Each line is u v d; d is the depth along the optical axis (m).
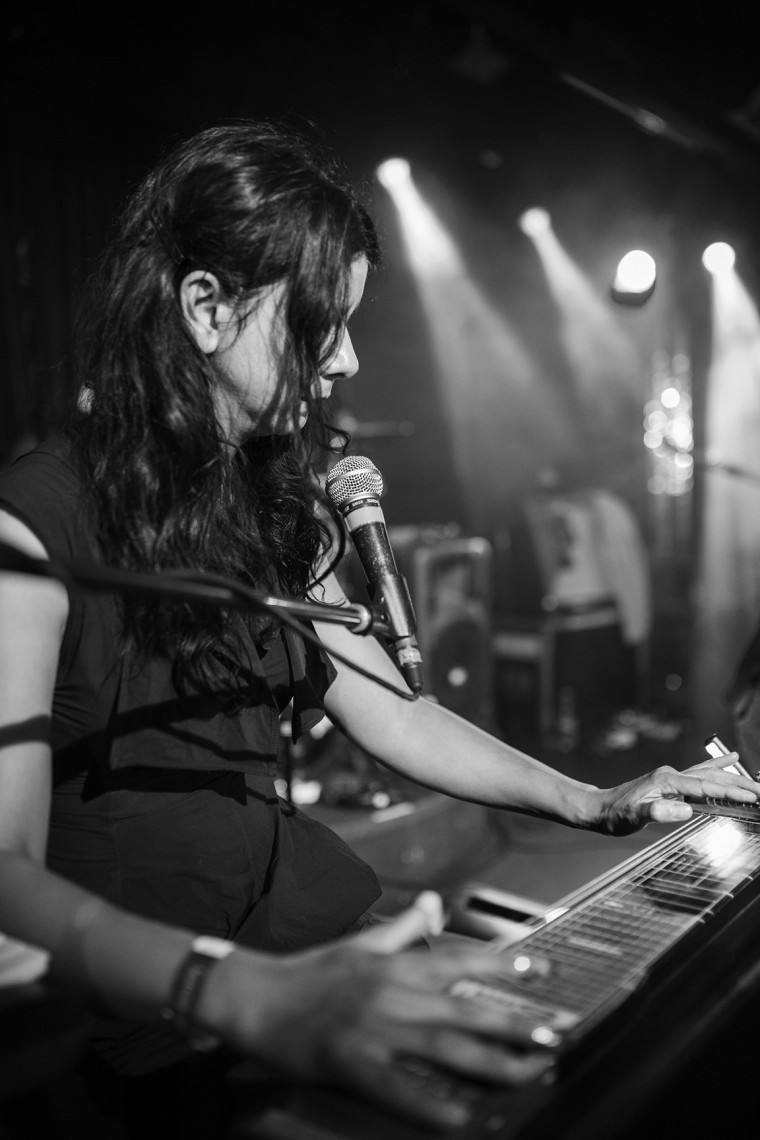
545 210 7.53
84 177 5.15
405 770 1.46
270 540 1.31
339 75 5.37
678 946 1.00
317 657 1.38
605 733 6.42
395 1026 0.74
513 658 6.55
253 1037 0.76
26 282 4.96
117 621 1.10
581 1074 0.80
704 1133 0.87
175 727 1.14
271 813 1.25
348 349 1.22
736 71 4.94
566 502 6.80
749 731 2.22
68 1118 0.95
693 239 7.06
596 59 4.73
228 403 1.20
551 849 4.38
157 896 1.12
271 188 1.13
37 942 0.87
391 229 7.14
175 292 1.16
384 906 3.57
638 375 7.82
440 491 7.73
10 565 0.79
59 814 1.11
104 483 1.13
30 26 4.24
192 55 4.80
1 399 4.92
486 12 4.25
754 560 7.34
